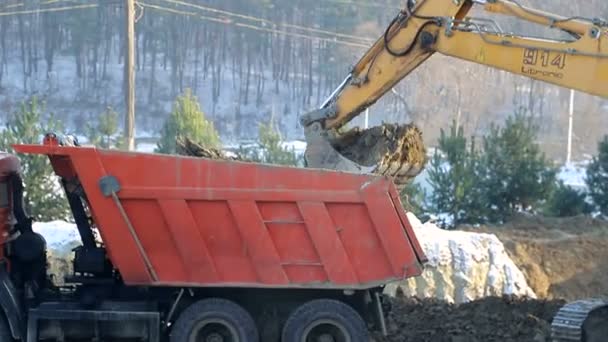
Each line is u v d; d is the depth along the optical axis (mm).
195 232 16406
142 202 16391
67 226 26609
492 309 20797
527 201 36406
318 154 21688
